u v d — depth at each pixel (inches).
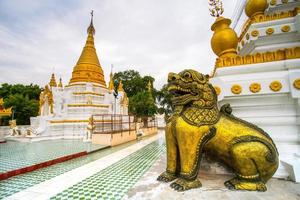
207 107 158.2
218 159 164.4
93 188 213.2
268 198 121.0
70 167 328.5
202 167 190.9
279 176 161.0
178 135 154.9
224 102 190.9
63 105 857.5
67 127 800.3
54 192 203.6
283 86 165.6
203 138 149.2
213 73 223.9
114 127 850.8
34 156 403.2
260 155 134.0
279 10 246.5
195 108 158.2
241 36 258.4
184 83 159.5
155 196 130.4
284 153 169.9
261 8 224.7
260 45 213.0
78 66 1018.1
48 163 342.6
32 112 1326.3
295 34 199.6
